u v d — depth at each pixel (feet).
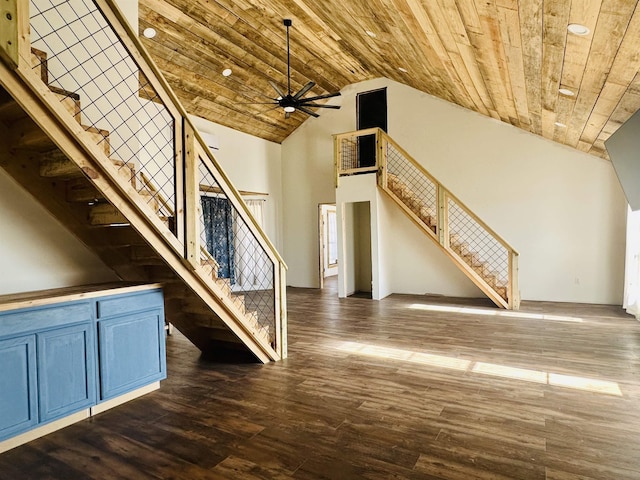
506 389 10.14
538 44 10.00
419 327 16.98
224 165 26.40
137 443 7.65
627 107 12.04
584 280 21.71
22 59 6.25
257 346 12.28
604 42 8.68
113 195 7.91
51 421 8.01
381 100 26.96
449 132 24.77
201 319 12.20
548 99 14.53
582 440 7.60
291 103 18.94
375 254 24.06
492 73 14.07
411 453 7.22
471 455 7.13
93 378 8.81
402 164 26.20
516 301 20.44
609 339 14.67
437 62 15.81
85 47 10.89
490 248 23.76
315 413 8.90
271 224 30.68
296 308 21.97
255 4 17.85
